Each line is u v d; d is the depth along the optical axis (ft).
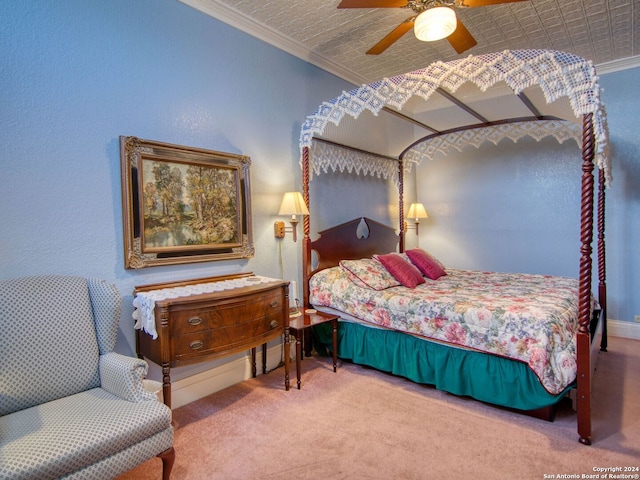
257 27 10.50
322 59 12.60
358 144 14.39
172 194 8.71
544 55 7.10
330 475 6.24
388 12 9.99
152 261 8.29
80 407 5.58
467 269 17.31
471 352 8.75
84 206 7.38
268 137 11.05
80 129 7.32
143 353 7.80
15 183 6.54
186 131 9.07
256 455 6.81
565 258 14.88
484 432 7.48
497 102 15.06
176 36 8.90
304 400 8.97
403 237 16.39
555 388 7.35
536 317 7.96
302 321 10.19
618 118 13.33
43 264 6.85
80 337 6.33
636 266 13.20
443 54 12.46
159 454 5.57
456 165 17.43
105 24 7.69
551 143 15.06
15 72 6.54
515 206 15.96
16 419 5.23
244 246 10.20
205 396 9.28
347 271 11.72
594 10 9.99
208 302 7.58
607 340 12.81
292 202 10.72
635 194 13.14
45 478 4.39
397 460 6.61
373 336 10.59
